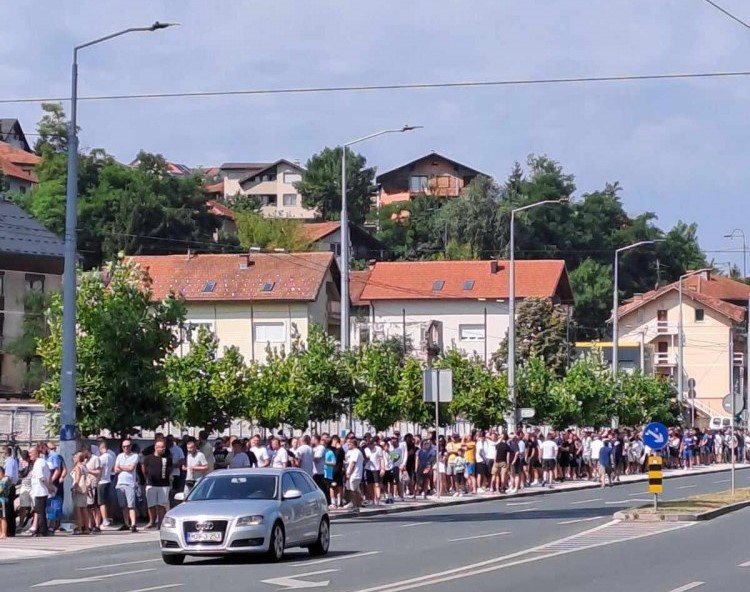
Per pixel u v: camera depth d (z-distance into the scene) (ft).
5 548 115.14
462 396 236.84
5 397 291.17
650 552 101.09
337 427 228.43
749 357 375.45
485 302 434.71
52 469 129.70
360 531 130.00
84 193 441.27
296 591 75.31
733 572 85.25
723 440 358.84
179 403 145.07
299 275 376.48
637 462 284.20
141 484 136.67
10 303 305.12
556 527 132.46
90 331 140.87
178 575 86.94
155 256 395.34
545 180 537.65
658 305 499.92
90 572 91.15
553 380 290.97
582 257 537.65
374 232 583.17
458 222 513.45
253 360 191.62
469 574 84.12
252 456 145.59
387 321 439.63
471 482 200.64
